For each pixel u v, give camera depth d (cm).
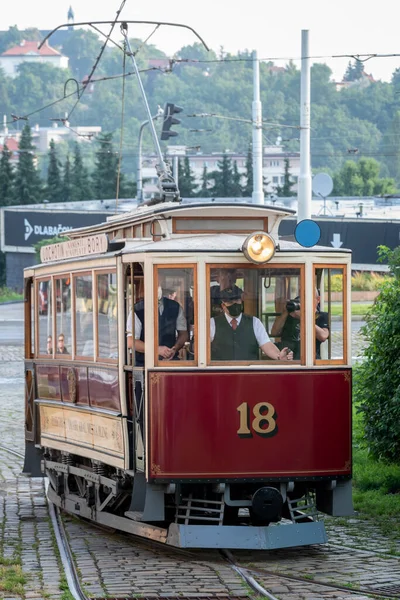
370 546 1930
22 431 3778
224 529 1800
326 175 7000
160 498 1838
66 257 2292
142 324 1883
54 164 14750
